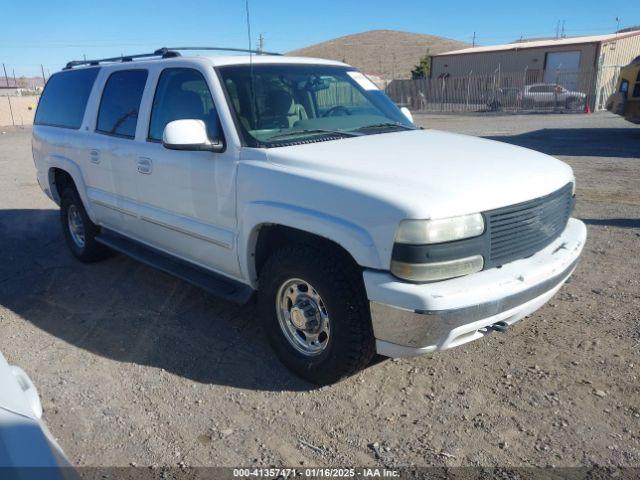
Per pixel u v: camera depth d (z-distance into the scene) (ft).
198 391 11.80
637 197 26.12
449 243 9.61
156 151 14.49
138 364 12.98
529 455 9.55
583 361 12.26
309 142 12.79
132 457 9.87
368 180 10.43
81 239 20.24
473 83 113.19
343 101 15.28
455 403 11.03
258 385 11.95
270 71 14.19
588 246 19.56
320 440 10.16
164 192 14.49
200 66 13.64
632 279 16.51
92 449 10.10
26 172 42.11
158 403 11.42
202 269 14.49
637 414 10.49
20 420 6.20
